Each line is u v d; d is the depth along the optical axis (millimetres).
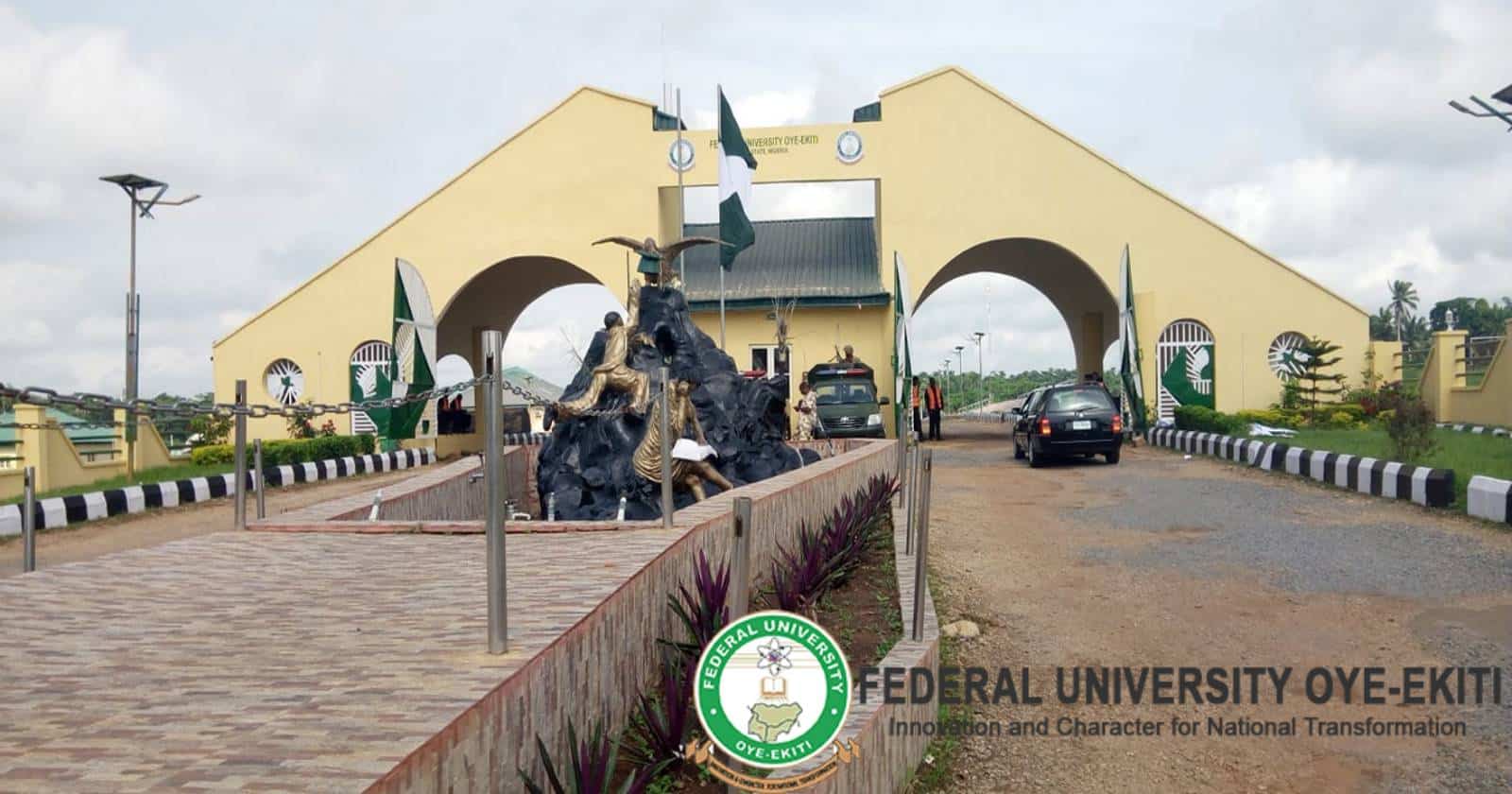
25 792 2867
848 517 9883
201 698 3787
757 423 13336
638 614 5742
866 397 24547
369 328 31844
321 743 3240
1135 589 9211
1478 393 27203
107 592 6035
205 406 4965
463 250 31641
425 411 27406
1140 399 26438
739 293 32781
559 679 4488
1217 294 29969
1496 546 10227
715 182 30812
